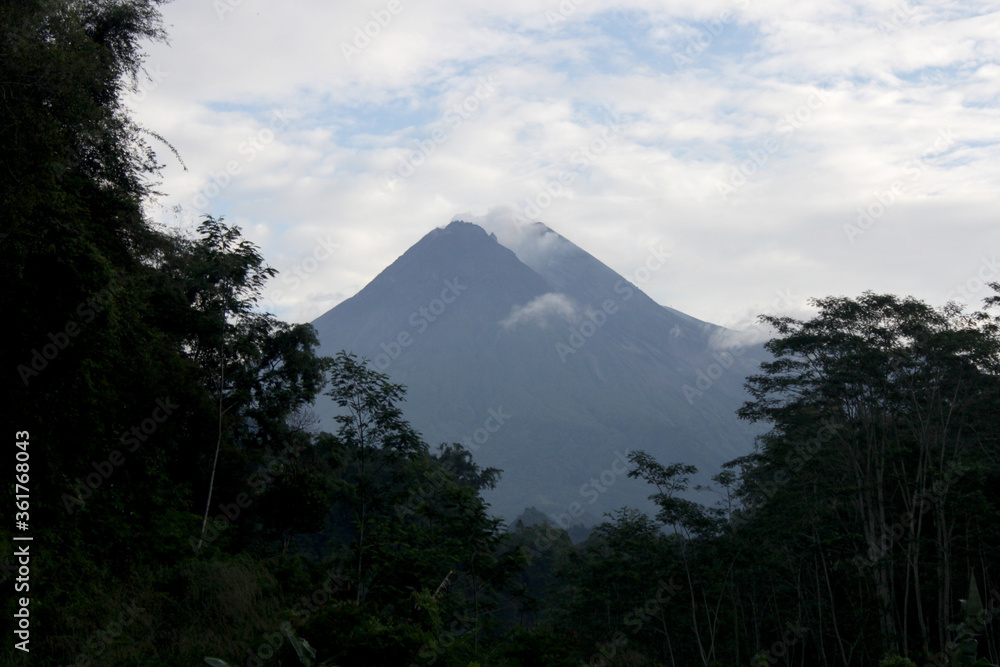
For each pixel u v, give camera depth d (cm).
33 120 1223
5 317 1212
